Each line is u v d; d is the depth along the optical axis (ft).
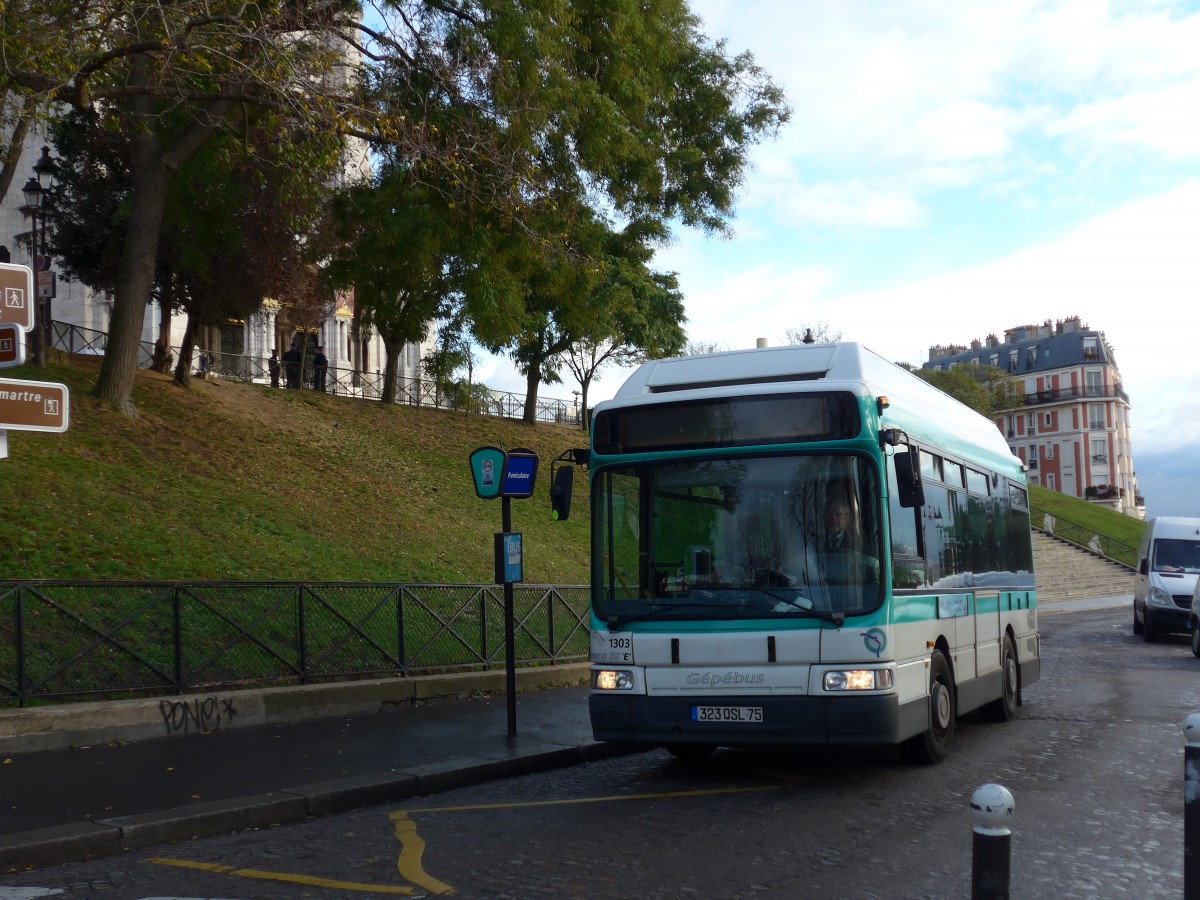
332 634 42.98
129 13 47.39
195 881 20.35
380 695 42.42
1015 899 18.51
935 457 35.12
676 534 29.45
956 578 35.96
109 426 68.54
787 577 28.27
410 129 57.52
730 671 28.17
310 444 86.53
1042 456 385.29
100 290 106.52
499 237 70.79
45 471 56.08
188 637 37.91
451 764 30.99
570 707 43.65
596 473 30.60
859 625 27.63
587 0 72.49
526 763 32.86
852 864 20.68
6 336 26.25
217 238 82.58
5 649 33.45
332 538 63.36
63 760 30.60
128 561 47.32
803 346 31.99
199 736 35.09
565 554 84.48
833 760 33.32
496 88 60.29
